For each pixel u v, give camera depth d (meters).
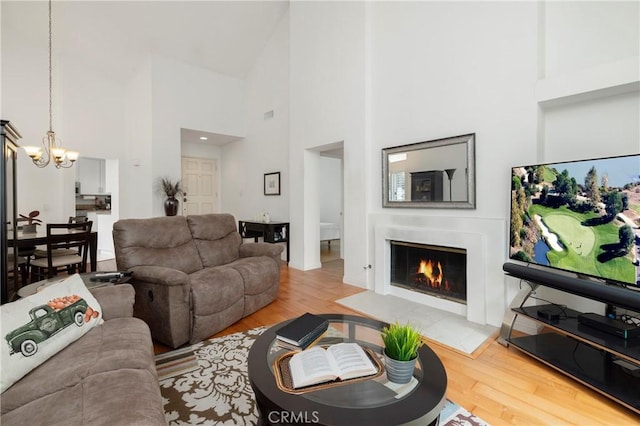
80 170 7.21
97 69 5.74
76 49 5.30
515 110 2.53
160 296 2.31
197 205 7.08
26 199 5.11
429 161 3.12
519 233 2.35
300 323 1.66
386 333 1.32
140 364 1.35
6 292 2.33
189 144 6.96
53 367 1.28
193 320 2.36
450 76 2.96
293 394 1.12
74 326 1.50
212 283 2.50
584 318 1.94
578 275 2.04
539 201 2.20
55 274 4.16
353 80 3.84
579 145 2.37
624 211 1.75
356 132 3.82
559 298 2.38
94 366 1.29
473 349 2.26
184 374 1.95
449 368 2.02
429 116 3.14
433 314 2.93
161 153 5.50
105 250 6.41
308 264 4.80
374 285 3.68
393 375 1.21
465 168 2.84
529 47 2.45
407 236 3.27
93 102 5.75
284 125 5.57
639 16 2.10
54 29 4.89
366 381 1.21
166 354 2.20
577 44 2.34
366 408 1.05
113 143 6.00
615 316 1.92
